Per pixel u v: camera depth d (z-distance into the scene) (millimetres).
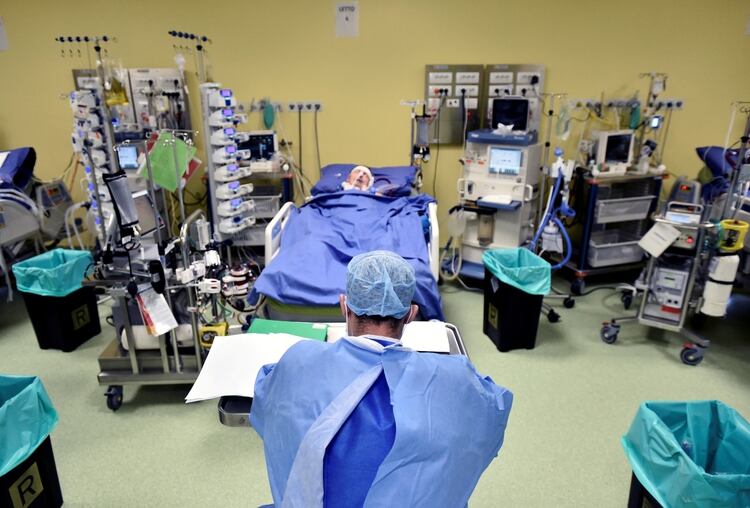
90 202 3451
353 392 892
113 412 2281
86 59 3760
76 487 1864
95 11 3658
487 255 2875
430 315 2396
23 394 1521
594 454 2041
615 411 2299
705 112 3756
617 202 3385
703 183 3576
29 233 3344
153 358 2277
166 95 3604
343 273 2357
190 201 4090
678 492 1363
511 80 3691
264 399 1035
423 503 829
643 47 3631
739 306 3361
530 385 2488
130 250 1944
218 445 2090
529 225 3541
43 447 1644
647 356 2750
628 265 3539
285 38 3723
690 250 2621
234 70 3793
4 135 3961
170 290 2170
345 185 3369
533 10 3588
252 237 3664
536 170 3461
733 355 2762
